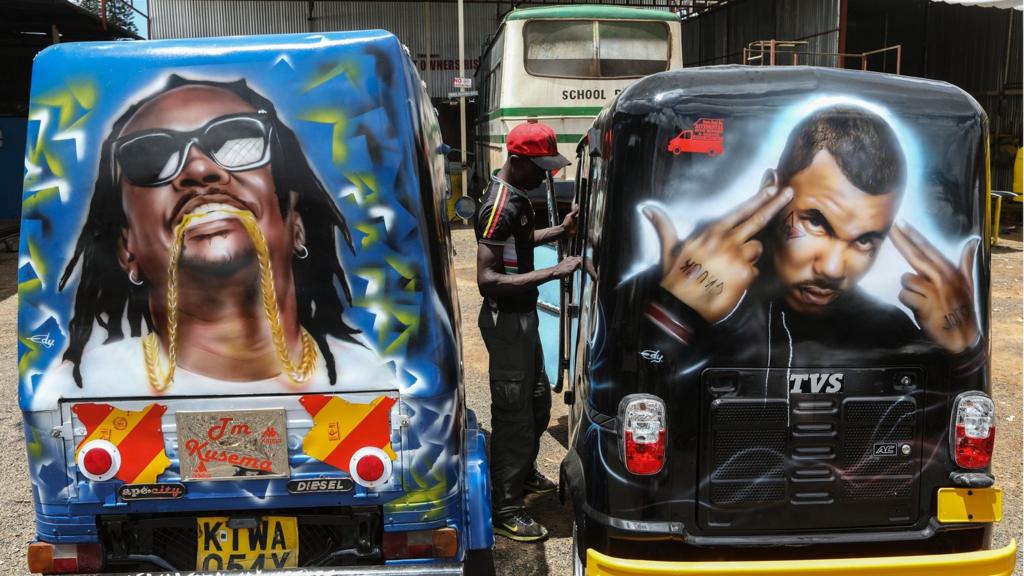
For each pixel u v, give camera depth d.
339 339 2.71
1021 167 15.40
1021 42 17.67
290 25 23.80
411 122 2.68
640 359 2.80
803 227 2.76
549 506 4.47
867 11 20.14
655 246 2.76
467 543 3.02
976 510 2.89
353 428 2.74
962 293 2.83
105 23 15.75
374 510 2.81
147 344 2.70
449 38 24.52
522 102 12.29
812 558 2.94
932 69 19.80
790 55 17.17
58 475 2.74
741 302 2.78
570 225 4.33
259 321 2.69
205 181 2.64
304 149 2.63
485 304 3.79
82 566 2.80
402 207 2.67
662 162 2.73
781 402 2.82
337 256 2.68
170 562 2.91
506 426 3.86
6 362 7.52
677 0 22.72
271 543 2.83
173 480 2.75
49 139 2.62
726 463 2.84
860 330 2.81
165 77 2.60
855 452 2.86
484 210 3.69
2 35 17.41
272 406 2.72
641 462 2.81
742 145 2.73
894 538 2.88
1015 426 5.58
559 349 4.45
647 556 2.92
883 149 2.75
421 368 2.73
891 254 2.79
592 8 12.38
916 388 2.86
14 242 15.28
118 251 2.66
